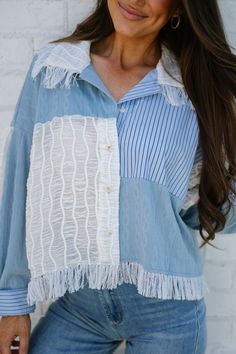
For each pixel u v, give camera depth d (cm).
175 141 123
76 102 119
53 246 120
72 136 118
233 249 166
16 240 126
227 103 129
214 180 132
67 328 136
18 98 137
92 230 119
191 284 127
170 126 122
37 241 122
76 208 119
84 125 118
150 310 128
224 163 134
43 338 137
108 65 126
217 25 123
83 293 129
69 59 120
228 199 134
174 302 128
